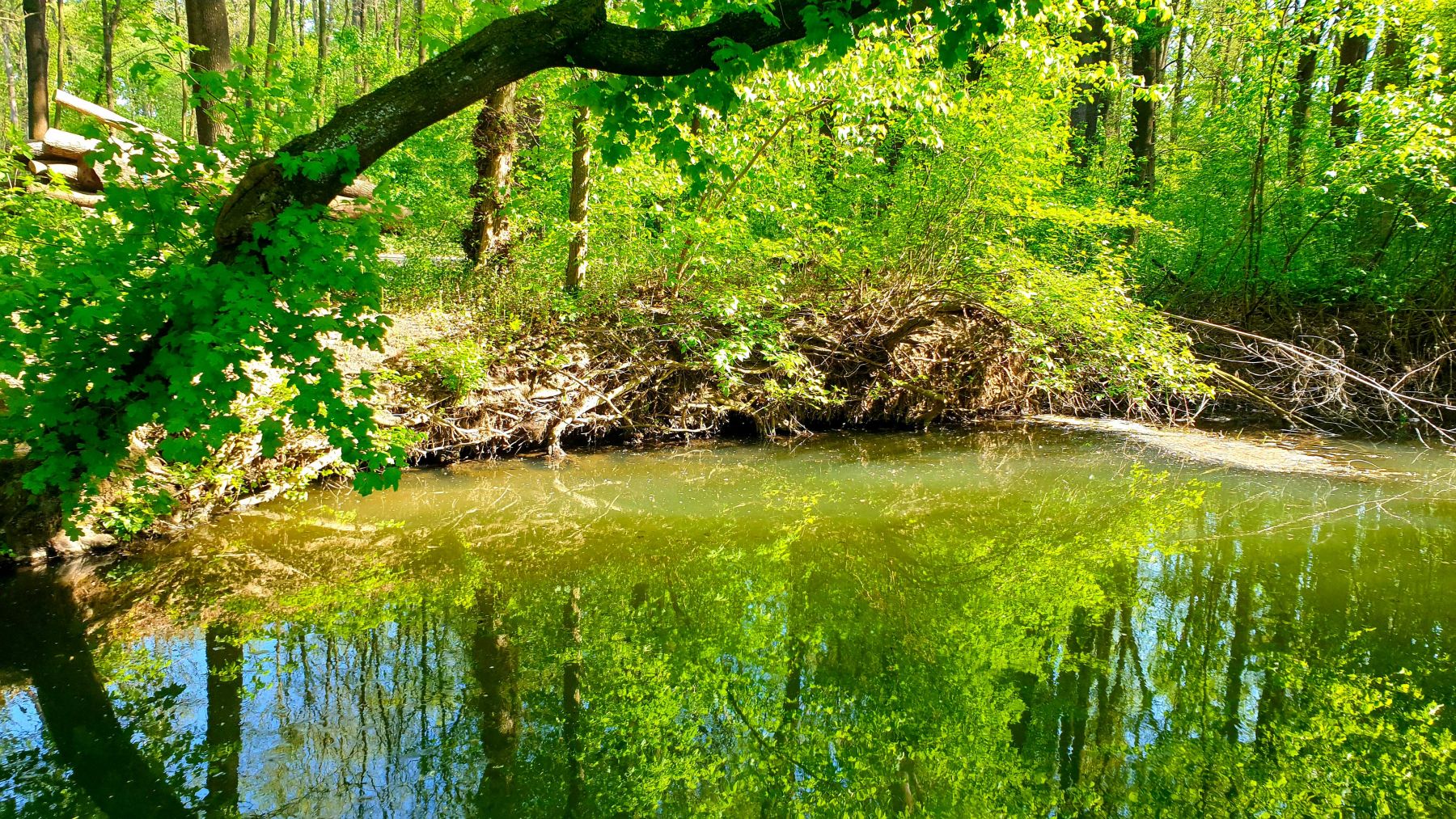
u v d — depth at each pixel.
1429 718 3.33
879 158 8.88
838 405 8.95
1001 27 4.16
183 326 3.64
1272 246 10.27
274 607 4.26
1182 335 8.28
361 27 25.06
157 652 3.74
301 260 3.54
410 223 9.09
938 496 6.49
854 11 4.13
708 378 8.36
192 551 4.99
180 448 3.52
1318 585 4.60
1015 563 5.12
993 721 3.45
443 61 3.99
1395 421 8.99
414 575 4.76
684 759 3.19
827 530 5.66
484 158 9.13
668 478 6.96
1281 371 9.47
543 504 6.17
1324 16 8.91
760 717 3.50
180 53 4.03
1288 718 3.36
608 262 8.32
